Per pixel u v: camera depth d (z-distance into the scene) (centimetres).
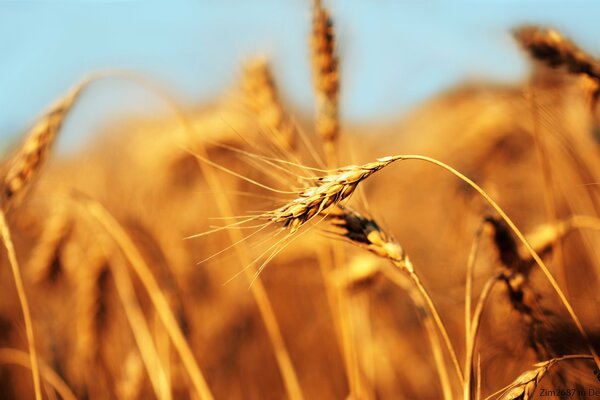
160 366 112
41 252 120
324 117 103
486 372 95
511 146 124
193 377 108
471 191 117
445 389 95
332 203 80
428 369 122
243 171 120
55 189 127
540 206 122
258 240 85
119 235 112
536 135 105
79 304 118
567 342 89
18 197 102
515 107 119
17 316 130
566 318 90
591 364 88
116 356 123
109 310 120
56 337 122
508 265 92
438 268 118
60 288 125
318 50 103
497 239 92
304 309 152
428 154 144
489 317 98
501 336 94
